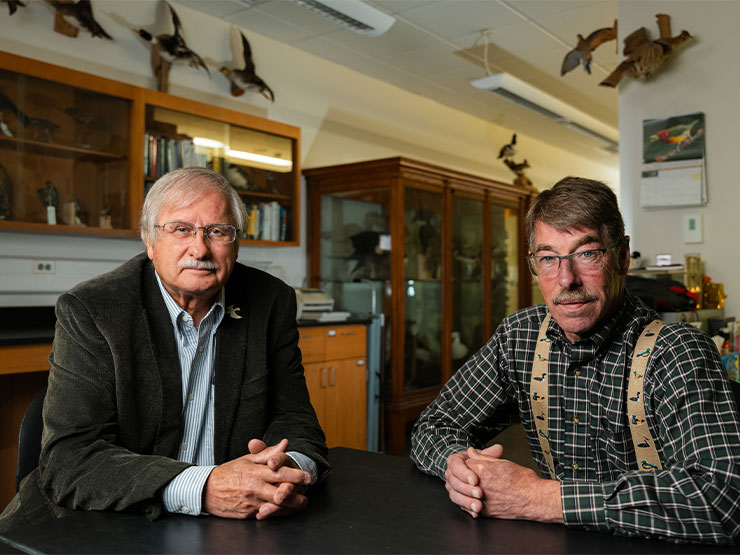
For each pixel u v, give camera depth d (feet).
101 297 4.21
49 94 9.77
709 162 10.36
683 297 8.98
